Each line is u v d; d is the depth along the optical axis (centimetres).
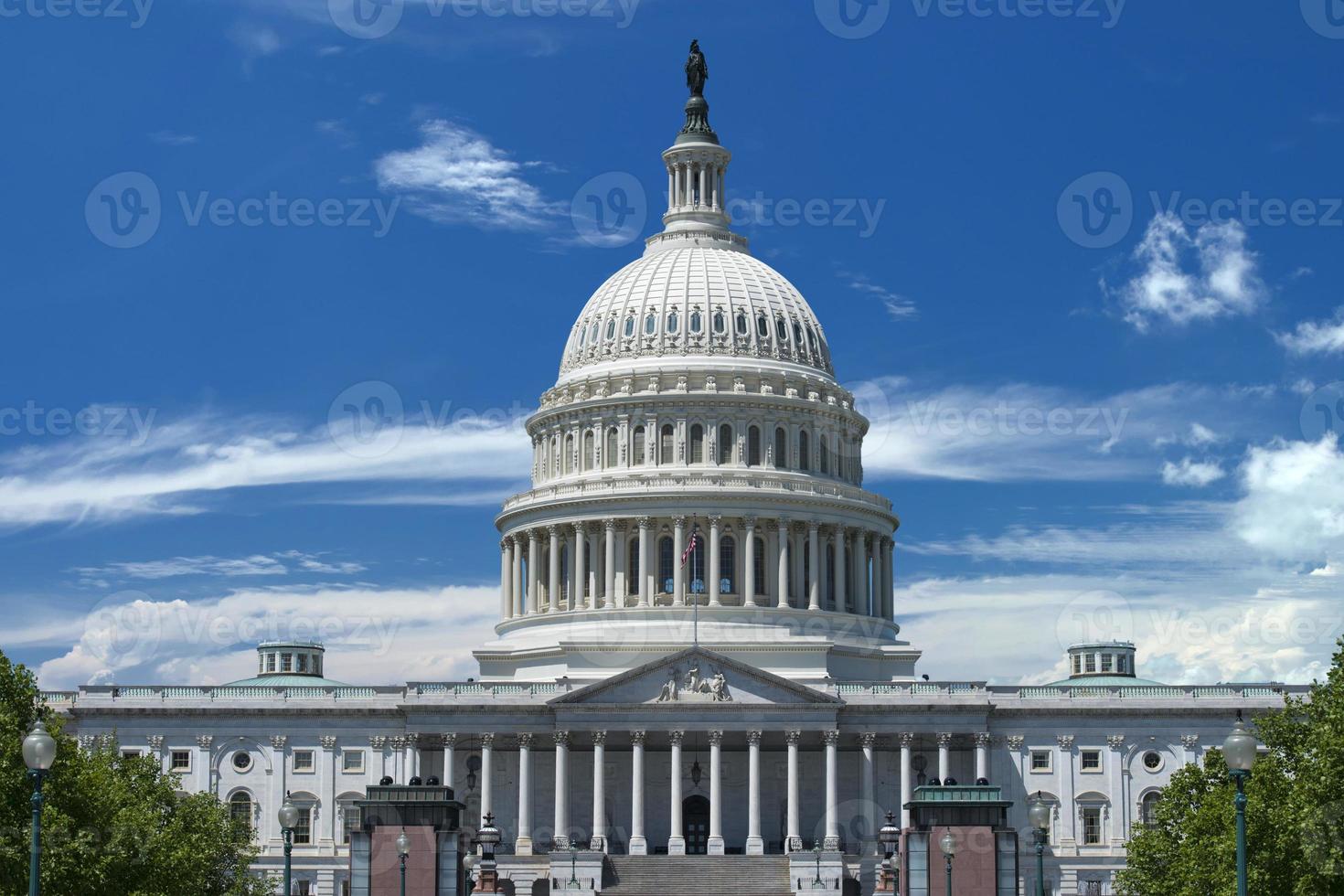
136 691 17688
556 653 18900
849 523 19675
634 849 16988
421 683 17550
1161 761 17550
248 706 17575
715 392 19650
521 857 16538
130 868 11131
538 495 19912
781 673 18425
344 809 17375
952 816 9681
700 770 17762
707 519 19175
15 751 10206
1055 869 17312
